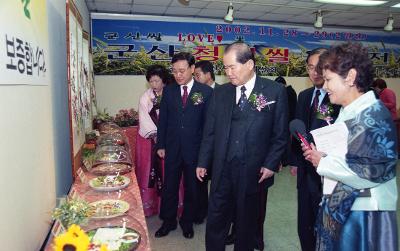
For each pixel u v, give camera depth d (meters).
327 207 1.27
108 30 5.55
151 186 3.08
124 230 1.24
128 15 5.59
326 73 1.21
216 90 2.05
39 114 1.27
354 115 1.18
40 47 1.28
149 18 5.69
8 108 0.94
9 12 0.91
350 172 1.15
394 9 5.28
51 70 1.78
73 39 1.95
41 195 1.29
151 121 3.01
